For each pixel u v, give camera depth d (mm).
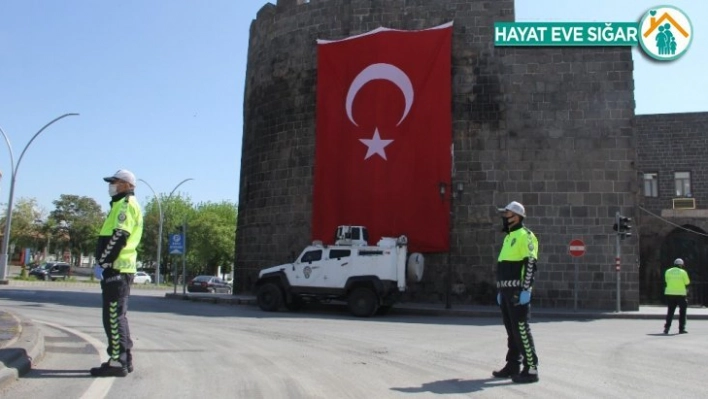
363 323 16859
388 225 24281
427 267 24031
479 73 24625
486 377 7938
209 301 25578
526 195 23656
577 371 8547
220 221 72125
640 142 37156
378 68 25266
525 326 7609
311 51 27094
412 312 21672
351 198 24875
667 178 36469
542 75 24203
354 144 25141
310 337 12414
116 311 7184
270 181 27453
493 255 23609
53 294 26609
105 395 6223
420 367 8719
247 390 6758
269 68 28516
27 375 7016
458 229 23938
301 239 26016
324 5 27062
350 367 8547
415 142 24531
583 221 23250
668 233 33781
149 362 8336
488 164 24047
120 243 7012
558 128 23812
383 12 26078
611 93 23719
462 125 24438
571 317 20969
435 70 24734
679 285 15312
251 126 29547
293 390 6824
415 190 24266
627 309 22594
